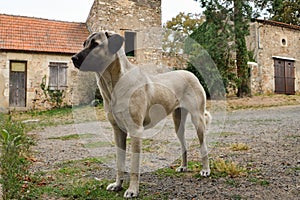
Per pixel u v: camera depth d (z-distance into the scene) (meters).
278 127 7.61
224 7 15.01
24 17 16.28
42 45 14.93
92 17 16.02
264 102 14.09
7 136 2.74
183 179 3.48
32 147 5.71
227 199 2.82
